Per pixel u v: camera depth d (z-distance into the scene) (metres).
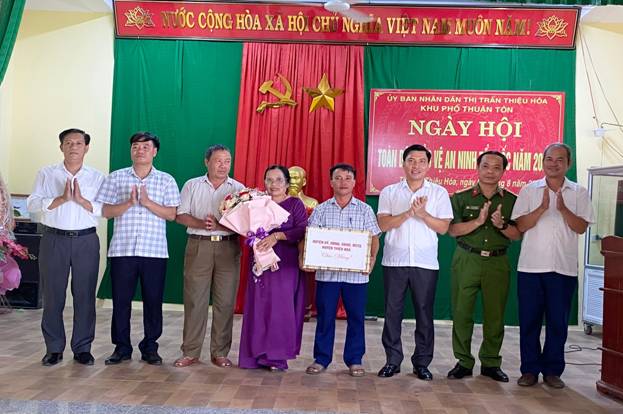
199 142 6.41
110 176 3.97
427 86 6.31
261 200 3.72
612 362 3.54
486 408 3.20
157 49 6.41
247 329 3.88
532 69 6.24
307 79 6.31
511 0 5.65
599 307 5.71
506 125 6.23
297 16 6.22
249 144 6.31
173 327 5.46
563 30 6.12
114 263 3.91
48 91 6.54
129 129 6.39
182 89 6.41
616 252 3.47
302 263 3.70
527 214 3.78
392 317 3.84
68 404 3.00
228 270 3.96
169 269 6.41
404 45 6.29
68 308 6.23
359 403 3.21
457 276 3.92
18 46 6.54
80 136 3.92
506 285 3.85
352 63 6.30
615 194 5.84
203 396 3.23
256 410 3.00
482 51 6.27
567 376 4.02
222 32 6.33
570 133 6.25
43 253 3.84
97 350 4.30
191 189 4.02
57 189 3.89
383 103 6.31
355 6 6.16
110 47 6.51
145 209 3.91
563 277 3.72
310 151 6.27
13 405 2.96
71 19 6.53
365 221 3.85
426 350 3.81
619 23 6.32
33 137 6.53
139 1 6.23
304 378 3.71
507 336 5.62
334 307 3.84
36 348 4.32
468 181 6.25
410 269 3.78
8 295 5.97
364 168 6.31
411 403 3.25
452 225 3.92
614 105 6.31
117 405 3.01
